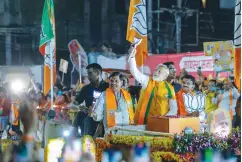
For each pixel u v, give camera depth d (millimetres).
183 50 83812
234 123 25641
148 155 17594
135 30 25812
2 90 35812
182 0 82750
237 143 17125
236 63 21625
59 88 39188
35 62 80938
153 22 84375
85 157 18328
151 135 18609
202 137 17250
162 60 47969
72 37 84875
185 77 22609
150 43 71875
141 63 25469
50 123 21250
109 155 18453
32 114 16453
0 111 33656
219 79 38406
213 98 28297
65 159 18359
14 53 80438
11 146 16891
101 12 85125
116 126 19906
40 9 81938
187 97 21297
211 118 18469
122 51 84562
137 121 20750
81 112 24094
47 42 30203
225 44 38438
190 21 84125
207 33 87188
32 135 16422
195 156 17047
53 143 18875
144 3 25969
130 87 29141
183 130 18062
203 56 46125
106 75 43406
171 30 84438
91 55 53312
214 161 16984
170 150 17438
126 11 86062
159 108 20453
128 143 18078
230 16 87875
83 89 24828
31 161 16422
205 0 85312
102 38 84875
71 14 85312
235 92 28953
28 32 80375
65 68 47906
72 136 20188
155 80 20781
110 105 21297
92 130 22688
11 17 80438
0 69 48938
